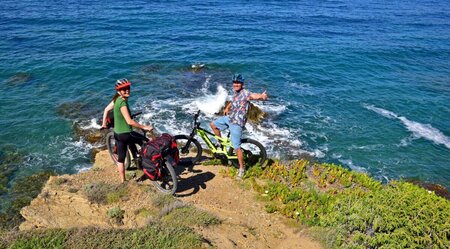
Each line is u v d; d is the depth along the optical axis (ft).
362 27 142.20
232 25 129.80
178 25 124.06
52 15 126.31
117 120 25.08
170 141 25.99
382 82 81.35
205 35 113.29
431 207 22.86
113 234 20.10
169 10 148.46
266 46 104.32
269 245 23.13
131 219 24.67
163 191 27.37
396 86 79.30
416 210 22.79
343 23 147.33
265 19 144.25
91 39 100.63
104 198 26.61
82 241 19.51
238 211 26.61
